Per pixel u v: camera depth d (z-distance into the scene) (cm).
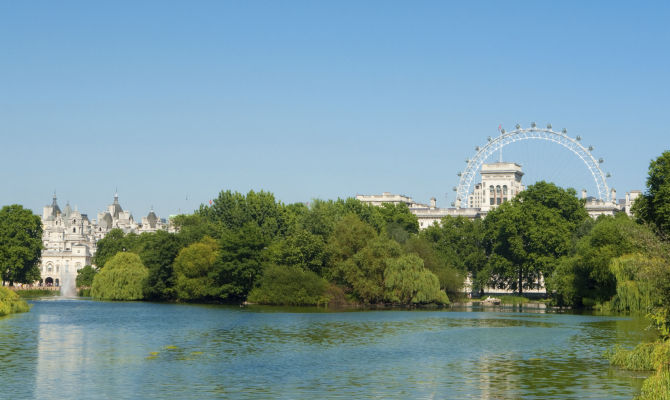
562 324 10400
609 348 7031
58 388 5469
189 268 15662
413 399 5094
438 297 14550
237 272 15188
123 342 8162
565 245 18325
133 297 16825
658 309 5562
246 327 9944
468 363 6650
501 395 5191
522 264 19025
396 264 14412
